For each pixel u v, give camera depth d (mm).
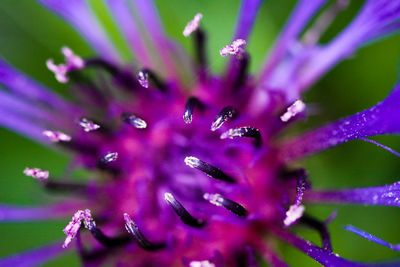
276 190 108
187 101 107
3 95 114
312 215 109
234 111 108
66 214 112
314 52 113
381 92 113
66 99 117
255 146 107
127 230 105
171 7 115
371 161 110
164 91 112
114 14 116
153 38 116
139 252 108
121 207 110
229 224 107
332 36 115
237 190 106
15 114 114
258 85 113
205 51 114
